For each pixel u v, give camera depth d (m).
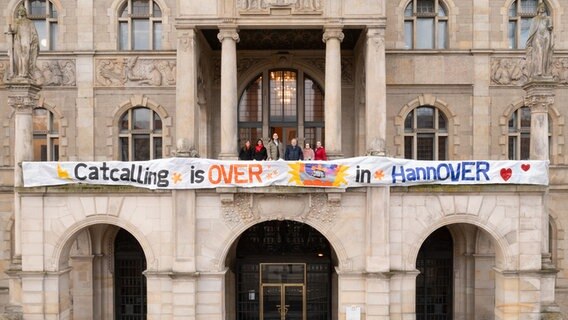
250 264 28.00
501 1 27.38
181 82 22.88
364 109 27.05
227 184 21.72
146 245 22.12
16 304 22.34
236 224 22.09
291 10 22.78
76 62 27.47
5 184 27.72
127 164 21.94
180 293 21.80
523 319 21.72
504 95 27.52
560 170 27.56
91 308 26.67
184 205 21.84
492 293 26.75
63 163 21.94
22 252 21.95
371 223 21.75
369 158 21.64
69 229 22.06
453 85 27.41
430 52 27.19
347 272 21.98
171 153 25.08
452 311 27.81
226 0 22.70
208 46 27.25
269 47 28.05
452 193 21.91
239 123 28.88
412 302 22.00
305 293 27.83
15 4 27.66
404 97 27.42
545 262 21.94
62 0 27.41
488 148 27.47
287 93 28.91
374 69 22.83
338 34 22.77
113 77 27.53
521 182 21.72
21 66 21.86
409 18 27.42
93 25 27.38
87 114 27.52
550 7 27.56
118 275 28.08
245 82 28.58
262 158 24.09
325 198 22.05
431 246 28.12
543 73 21.80
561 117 27.61
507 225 21.91
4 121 27.70
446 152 27.84
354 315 21.95
